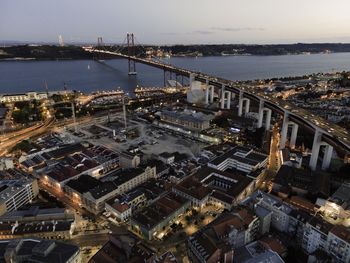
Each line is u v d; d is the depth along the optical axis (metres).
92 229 189.38
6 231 177.62
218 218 178.25
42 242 155.25
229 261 149.12
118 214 195.38
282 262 143.38
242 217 175.00
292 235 179.25
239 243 168.25
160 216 184.75
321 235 159.62
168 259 143.12
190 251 162.00
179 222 193.38
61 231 178.25
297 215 176.88
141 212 190.12
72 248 154.38
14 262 148.50
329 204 191.12
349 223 179.25
